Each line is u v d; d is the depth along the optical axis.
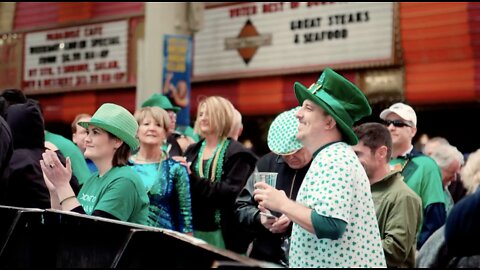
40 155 6.27
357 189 4.30
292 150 5.91
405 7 12.80
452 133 14.63
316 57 13.91
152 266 3.69
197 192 7.20
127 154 5.64
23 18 18.78
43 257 4.16
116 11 17.05
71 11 17.77
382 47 13.05
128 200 5.47
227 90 15.36
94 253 3.92
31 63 18.53
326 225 4.13
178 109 9.43
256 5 14.81
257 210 6.12
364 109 4.45
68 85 17.83
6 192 5.73
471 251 4.21
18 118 6.23
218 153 7.52
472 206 4.14
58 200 5.40
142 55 14.07
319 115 4.43
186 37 13.05
